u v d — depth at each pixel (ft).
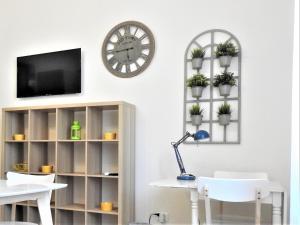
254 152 8.73
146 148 10.07
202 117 9.34
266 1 8.93
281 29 8.70
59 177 10.35
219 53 9.02
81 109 10.69
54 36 12.02
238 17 9.23
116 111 10.64
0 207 10.66
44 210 5.47
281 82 8.58
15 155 11.55
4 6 13.23
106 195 10.45
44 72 11.90
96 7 11.34
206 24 9.61
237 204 8.69
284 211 6.31
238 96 8.98
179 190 9.61
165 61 10.06
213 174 9.09
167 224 9.65
